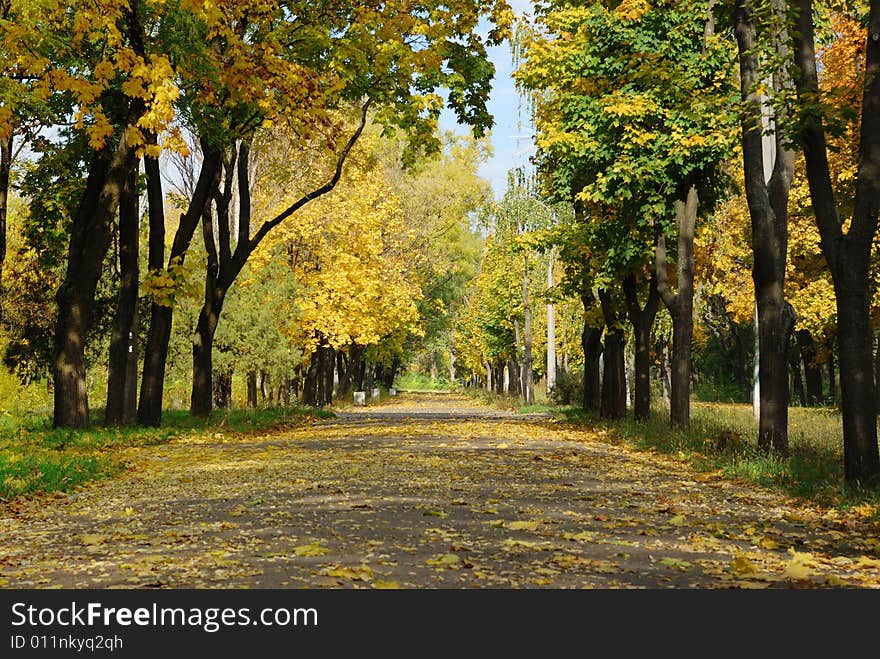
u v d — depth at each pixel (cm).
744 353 6212
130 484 1384
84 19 1653
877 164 1264
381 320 5169
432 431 2614
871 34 1259
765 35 1559
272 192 4253
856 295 1280
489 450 1925
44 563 790
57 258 2923
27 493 1222
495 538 889
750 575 726
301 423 3219
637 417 2706
